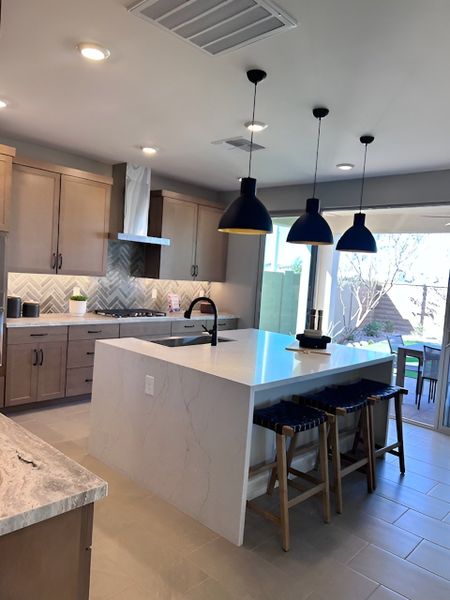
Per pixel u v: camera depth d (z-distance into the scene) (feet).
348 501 9.99
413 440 14.33
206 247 20.25
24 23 7.32
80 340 14.99
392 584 7.27
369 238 12.56
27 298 15.62
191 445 8.86
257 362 9.85
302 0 6.32
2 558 3.20
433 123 10.74
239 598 6.66
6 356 13.29
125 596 6.55
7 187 12.93
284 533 7.93
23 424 13.12
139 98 10.41
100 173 16.93
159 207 18.29
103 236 16.29
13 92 10.38
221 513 8.27
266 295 20.15
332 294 24.57
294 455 10.30
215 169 16.99
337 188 17.25
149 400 9.77
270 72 8.62
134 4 6.66
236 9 6.63
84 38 7.74
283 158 14.64
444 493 10.64
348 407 9.64
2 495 3.34
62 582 3.55
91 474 3.78
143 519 8.63
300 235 11.14
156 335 17.34
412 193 15.37
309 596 6.82
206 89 9.67
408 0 6.23
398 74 8.40
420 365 18.97
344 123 11.07
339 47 7.57
